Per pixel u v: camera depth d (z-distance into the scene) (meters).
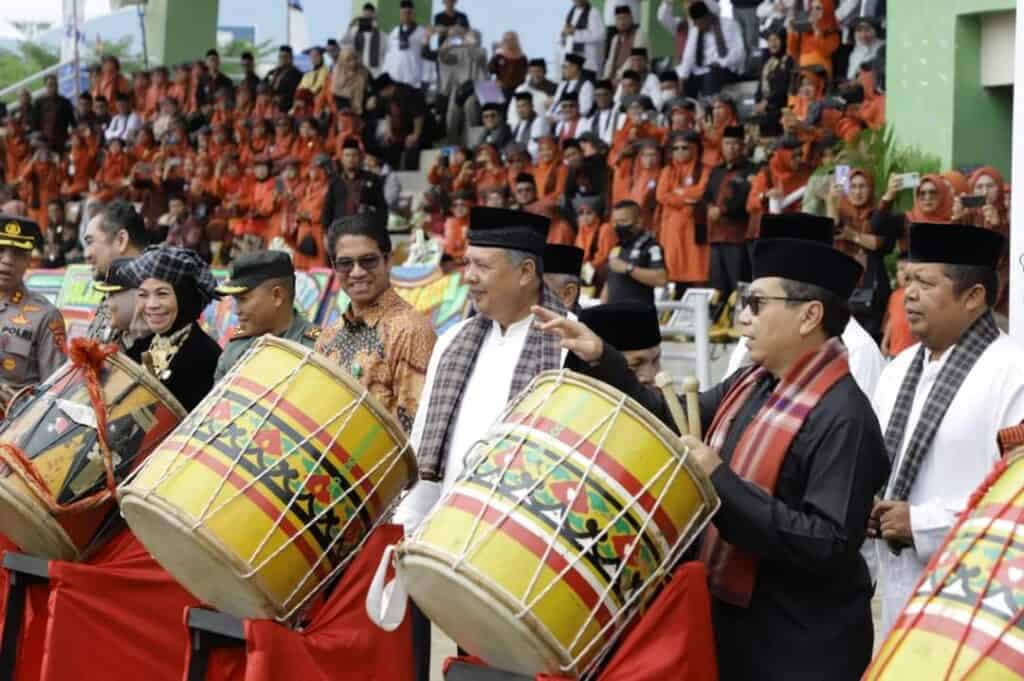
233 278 5.64
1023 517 3.31
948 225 4.49
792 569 4.01
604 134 16.03
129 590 4.98
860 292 9.75
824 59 13.87
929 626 3.33
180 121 20.62
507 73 19.03
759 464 3.98
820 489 3.89
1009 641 3.21
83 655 4.91
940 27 11.10
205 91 21.50
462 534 3.80
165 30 24.56
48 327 6.82
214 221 18.39
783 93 14.00
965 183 9.52
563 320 4.09
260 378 4.45
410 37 19.42
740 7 15.83
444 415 5.03
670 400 4.07
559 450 3.82
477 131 18.88
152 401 5.02
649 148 13.40
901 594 4.65
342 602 4.46
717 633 4.09
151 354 5.57
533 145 16.86
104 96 22.52
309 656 4.38
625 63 16.77
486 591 3.72
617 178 13.63
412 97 18.97
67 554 5.01
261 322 5.65
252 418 4.38
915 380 4.71
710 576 4.08
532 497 3.78
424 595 3.91
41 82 24.62
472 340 5.12
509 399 4.92
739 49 15.76
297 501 4.31
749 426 4.07
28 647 5.20
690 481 3.85
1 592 5.34
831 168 11.28
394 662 4.59
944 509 4.33
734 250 12.31
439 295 8.38
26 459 4.92
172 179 19.47
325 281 8.91
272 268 5.64
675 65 17.02
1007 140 11.18
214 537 4.25
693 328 9.95
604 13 18.66
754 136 13.63
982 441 4.47
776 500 3.88
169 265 5.55
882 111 12.18
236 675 4.59
